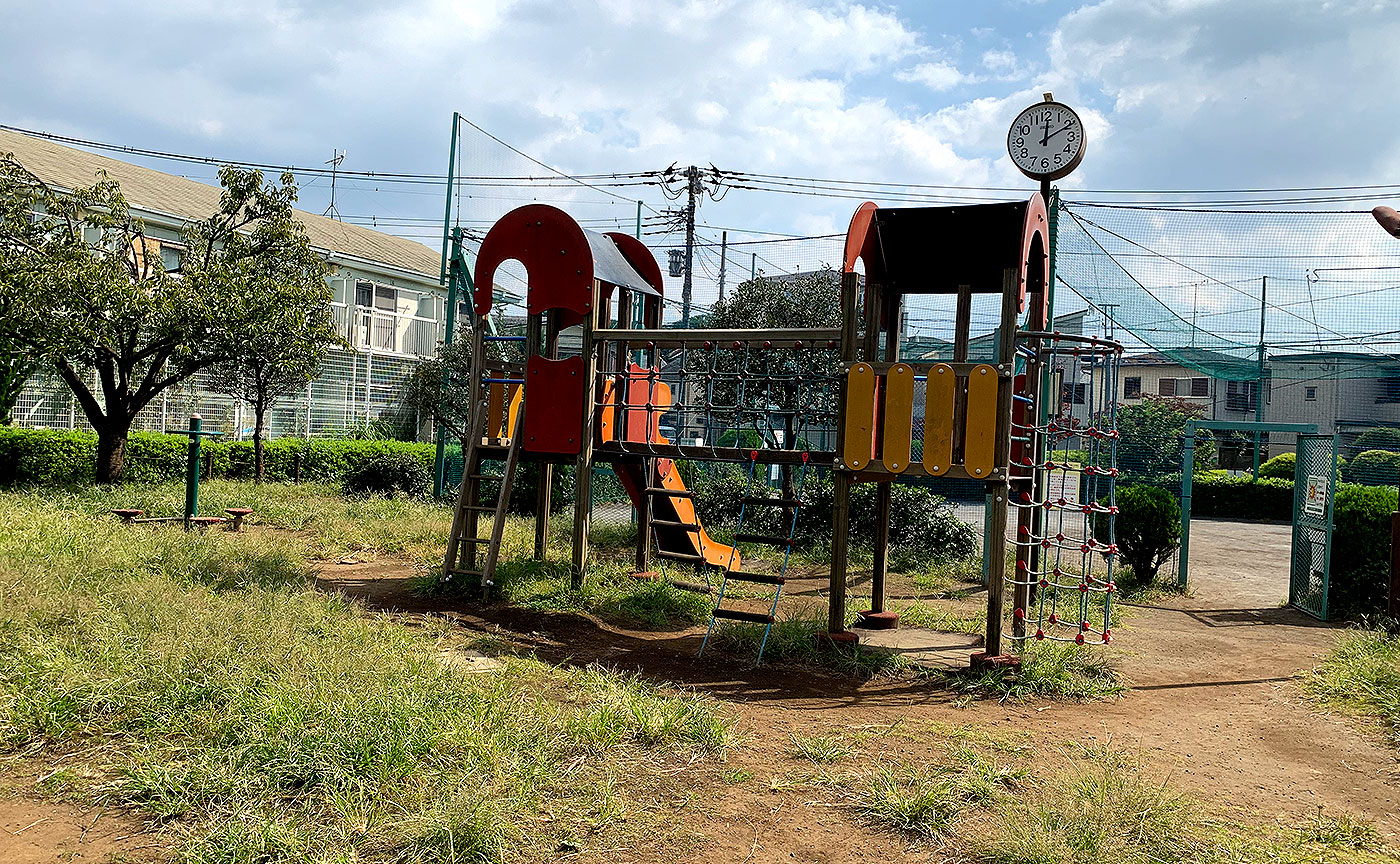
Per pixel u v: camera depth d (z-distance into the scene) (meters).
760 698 5.56
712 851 3.41
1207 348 13.67
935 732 4.89
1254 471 23.62
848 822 3.69
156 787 3.56
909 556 11.14
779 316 14.29
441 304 28.97
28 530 8.41
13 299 11.82
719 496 13.19
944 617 8.16
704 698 5.27
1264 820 3.86
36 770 3.79
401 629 6.32
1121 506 10.41
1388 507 8.98
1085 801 3.76
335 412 22.62
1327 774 4.45
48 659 4.69
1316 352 18.56
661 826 3.57
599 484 16.44
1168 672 6.55
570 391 8.52
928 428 6.46
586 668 6.03
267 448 17.94
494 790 3.67
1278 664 6.80
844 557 6.85
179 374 14.12
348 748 3.86
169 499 12.36
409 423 24.77
